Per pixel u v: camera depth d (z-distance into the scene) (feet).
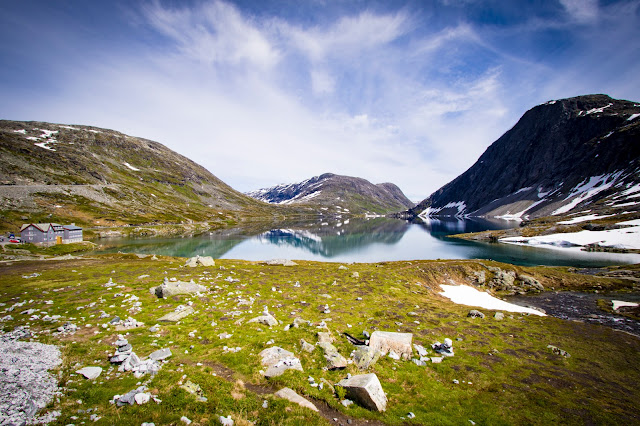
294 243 513.45
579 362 84.53
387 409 52.75
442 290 198.59
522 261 339.16
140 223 624.18
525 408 58.39
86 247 386.93
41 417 37.81
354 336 90.38
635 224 437.99
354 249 450.71
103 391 45.42
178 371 54.24
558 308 169.89
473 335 101.55
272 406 46.50
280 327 89.15
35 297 109.40
